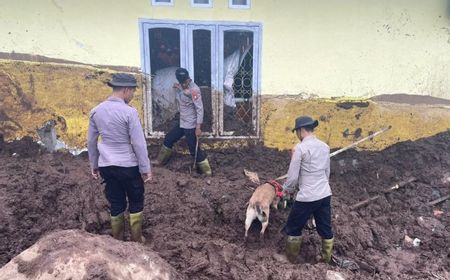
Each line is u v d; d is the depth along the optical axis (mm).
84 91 6016
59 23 5805
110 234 4797
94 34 5891
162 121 6445
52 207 5051
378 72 6652
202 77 6328
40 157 5988
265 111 6496
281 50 6328
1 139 5977
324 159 4645
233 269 4293
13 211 4680
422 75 6797
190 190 5594
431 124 6996
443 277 4711
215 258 4488
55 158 6000
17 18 5738
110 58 5988
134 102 6145
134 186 4359
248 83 6457
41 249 3275
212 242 4676
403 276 4715
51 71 5895
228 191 5668
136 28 5941
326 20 6320
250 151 6598
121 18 5887
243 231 5270
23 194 4934
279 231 5312
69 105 6047
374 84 6684
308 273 4391
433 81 6855
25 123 6000
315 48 6391
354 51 6504
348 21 6375
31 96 5934
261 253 4996
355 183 6551
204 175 6160
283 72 6406
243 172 6316
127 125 4113
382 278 4652
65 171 5672
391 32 6539
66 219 4906
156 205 5211
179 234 4879
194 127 5984
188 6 5996
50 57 5895
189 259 4359
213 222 5320
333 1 6262
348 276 4496
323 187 4641
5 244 4398
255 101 6461
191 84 5812
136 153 4145
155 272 3432
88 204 5082
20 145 6016
